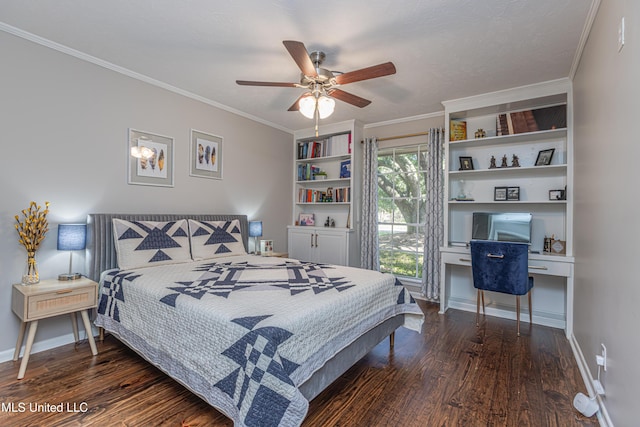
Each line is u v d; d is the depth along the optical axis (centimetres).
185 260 297
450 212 387
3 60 225
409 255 430
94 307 238
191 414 169
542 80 300
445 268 362
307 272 251
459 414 174
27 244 230
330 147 465
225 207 392
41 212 243
